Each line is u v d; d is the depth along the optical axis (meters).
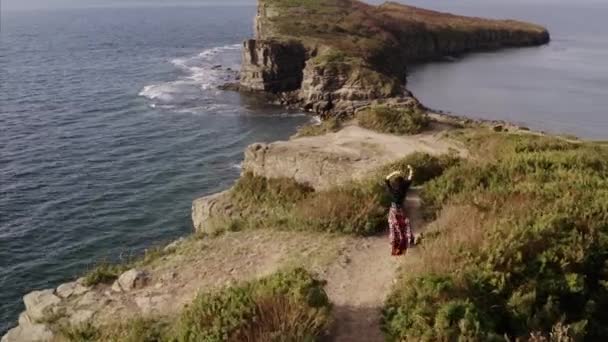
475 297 11.37
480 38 164.38
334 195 19.11
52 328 15.12
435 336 10.28
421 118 33.03
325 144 28.88
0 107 82.88
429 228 16.05
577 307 11.81
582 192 16.22
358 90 84.31
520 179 18.97
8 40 186.88
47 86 99.88
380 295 12.75
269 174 27.34
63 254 39.03
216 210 26.64
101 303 15.66
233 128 73.12
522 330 10.91
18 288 34.81
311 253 15.91
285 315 10.95
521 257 12.50
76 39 187.75
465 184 19.20
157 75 111.44
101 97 90.00
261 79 95.31
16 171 55.38
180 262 17.30
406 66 130.38
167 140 66.69
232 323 10.95
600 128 71.94
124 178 53.78
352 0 178.38
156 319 13.99
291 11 141.00
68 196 49.28
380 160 25.92
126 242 40.69
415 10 179.38
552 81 107.56
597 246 13.16
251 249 17.27
